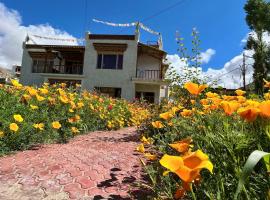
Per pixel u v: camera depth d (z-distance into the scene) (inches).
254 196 45.5
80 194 108.0
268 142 52.4
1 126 160.7
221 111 86.3
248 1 829.8
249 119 43.0
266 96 80.6
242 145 51.0
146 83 787.4
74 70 868.0
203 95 186.1
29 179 120.6
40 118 194.7
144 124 250.8
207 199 56.3
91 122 286.2
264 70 792.9
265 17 808.3
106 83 801.6
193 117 101.7
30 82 879.1
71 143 205.8
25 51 895.7
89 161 151.9
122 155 169.8
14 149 166.6
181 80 240.8
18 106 179.5
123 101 427.5
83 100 282.0
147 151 115.6
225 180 53.7
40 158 151.8
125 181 119.3
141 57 838.5
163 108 223.3
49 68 869.8
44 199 102.9
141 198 99.3
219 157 56.5
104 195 106.0
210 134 62.7
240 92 87.4
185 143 44.5
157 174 83.5
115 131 295.7
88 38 824.3
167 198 63.1
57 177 124.8
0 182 115.8
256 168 54.4
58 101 227.0
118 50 805.2
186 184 32.1
